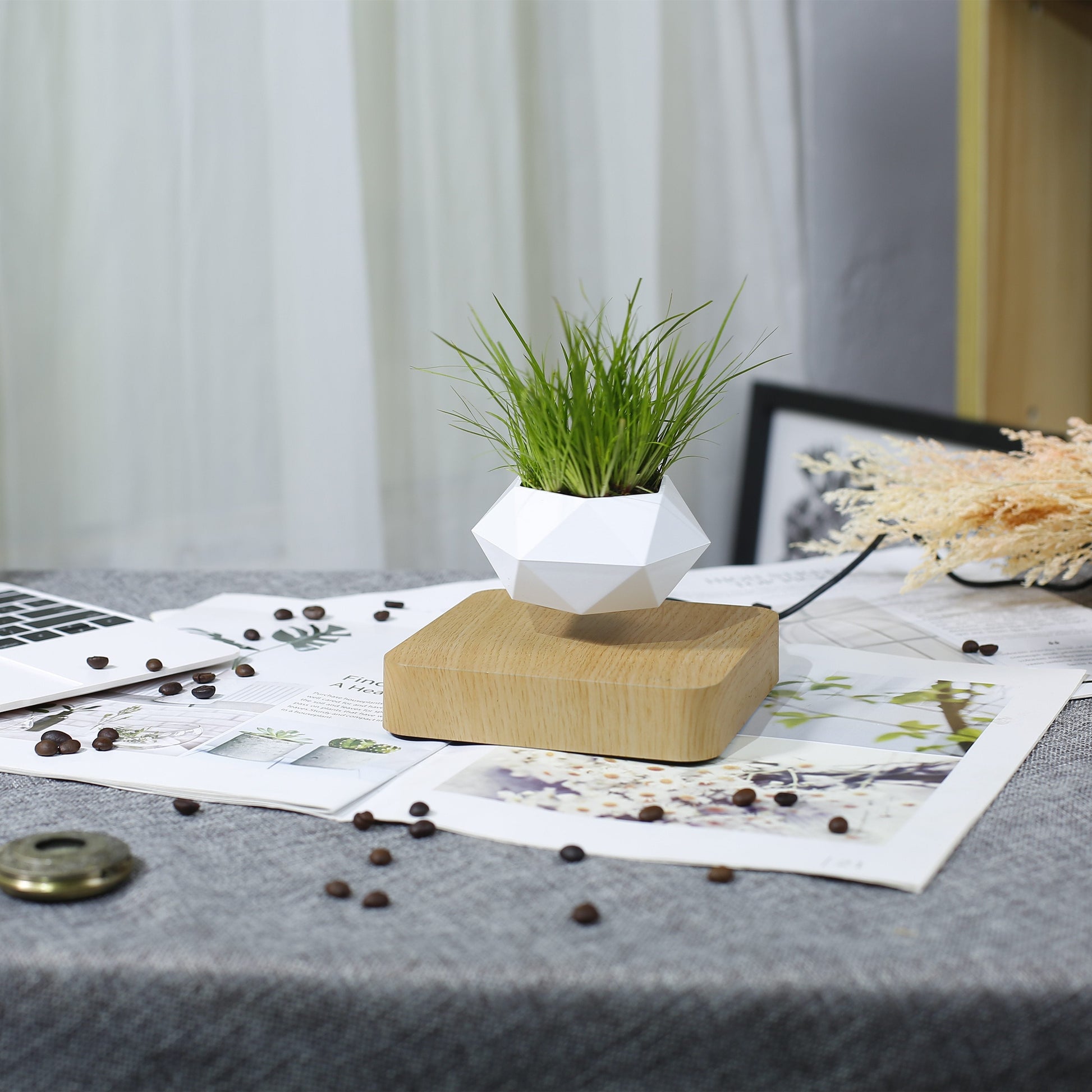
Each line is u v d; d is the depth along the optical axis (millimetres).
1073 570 1078
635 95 2119
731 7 2146
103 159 1948
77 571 1303
